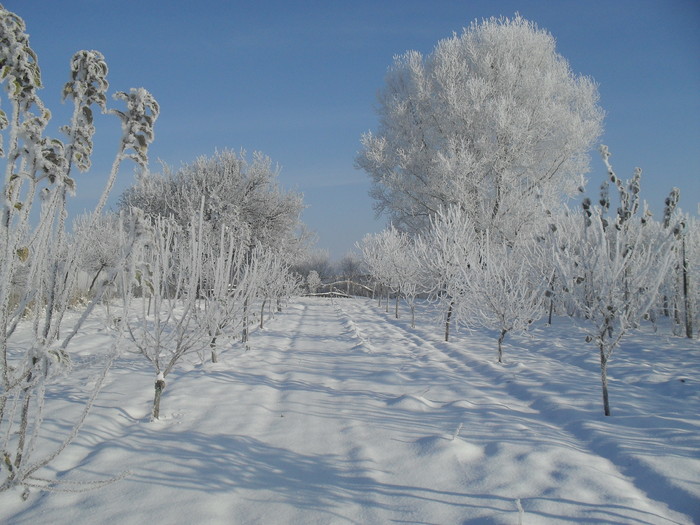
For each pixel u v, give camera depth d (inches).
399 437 162.7
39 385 99.3
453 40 809.5
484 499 118.7
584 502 116.0
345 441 158.7
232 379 241.4
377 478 131.1
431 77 806.5
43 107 100.5
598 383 240.4
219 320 199.2
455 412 191.8
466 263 353.7
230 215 316.8
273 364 289.7
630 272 195.9
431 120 805.2
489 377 262.8
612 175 195.6
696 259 409.7
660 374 256.5
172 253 212.2
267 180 767.7
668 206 189.6
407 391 226.4
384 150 816.9
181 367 265.1
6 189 93.8
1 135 93.7
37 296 100.5
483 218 671.8
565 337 411.2
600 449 151.9
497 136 712.4
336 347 362.9
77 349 302.8
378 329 483.5
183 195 621.3
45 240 99.4
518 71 768.9
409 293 517.7
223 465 136.3
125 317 109.7
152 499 115.4
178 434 160.4
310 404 201.8
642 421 174.1
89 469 130.0
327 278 1243.2
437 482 128.7
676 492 119.4
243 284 218.2
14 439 144.0
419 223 804.6
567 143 724.7
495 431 167.5
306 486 125.7
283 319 564.4
